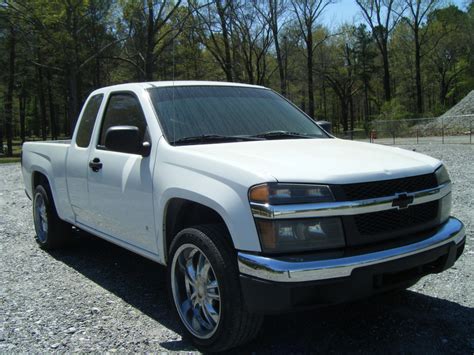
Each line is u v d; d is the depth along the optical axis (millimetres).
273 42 44094
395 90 74000
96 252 6156
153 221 3912
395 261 3109
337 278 2934
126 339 3662
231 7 38031
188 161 3596
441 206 3592
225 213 3146
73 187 5238
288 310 2930
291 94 51719
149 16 32188
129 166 4219
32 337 3713
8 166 22547
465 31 59438
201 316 3531
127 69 42219
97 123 4945
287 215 2957
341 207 3029
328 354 3367
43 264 5648
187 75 42812
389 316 3965
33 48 35656
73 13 31562
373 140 34688
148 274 5227
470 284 4598
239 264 3053
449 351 3365
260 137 4258
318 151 3719
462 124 36250
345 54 61906
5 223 8047
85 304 4371
